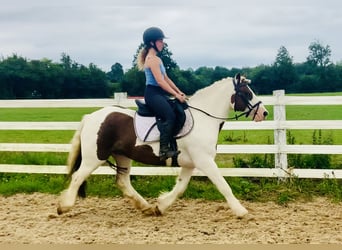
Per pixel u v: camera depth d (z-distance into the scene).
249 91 7.00
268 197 8.27
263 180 8.91
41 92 58.31
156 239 6.05
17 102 9.57
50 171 9.44
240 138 13.90
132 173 9.04
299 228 6.49
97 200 8.45
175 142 6.82
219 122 6.99
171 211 7.63
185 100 6.92
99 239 6.07
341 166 9.41
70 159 7.23
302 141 12.69
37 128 9.44
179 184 7.25
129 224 6.88
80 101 9.38
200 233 6.32
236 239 6.01
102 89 59.91
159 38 6.82
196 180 9.21
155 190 8.73
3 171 9.57
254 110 6.99
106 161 7.52
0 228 6.69
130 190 7.50
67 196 7.11
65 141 14.77
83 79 59.34
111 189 8.87
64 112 28.56
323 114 21.67
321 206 7.78
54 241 5.99
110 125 6.99
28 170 9.49
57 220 7.10
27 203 8.31
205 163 6.77
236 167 9.44
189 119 6.84
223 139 13.66
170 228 6.62
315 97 8.66
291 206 7.82
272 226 6.62
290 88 60.16
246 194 8.40
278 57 60.28
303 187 8.55
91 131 7.03
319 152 8.59
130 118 7.02
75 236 6.23
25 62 59.62
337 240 5.93
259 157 9.59
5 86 57.00
